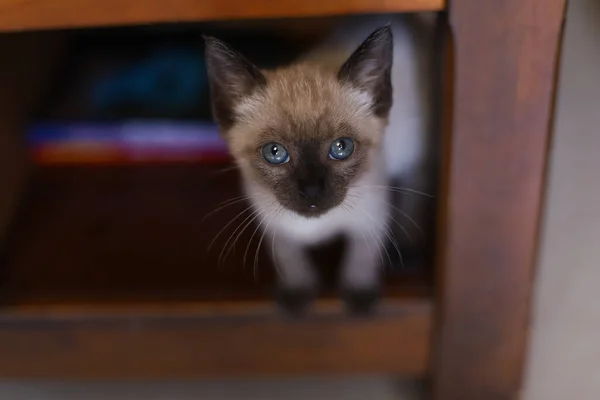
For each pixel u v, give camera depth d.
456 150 0.60
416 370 0.67
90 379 0.69
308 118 0.64
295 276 0.66
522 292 0.64
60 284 0.67
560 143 0.83
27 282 0.67
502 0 0.57
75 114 0.78
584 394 0.68
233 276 0.67
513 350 0.65
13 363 0.67
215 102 0.65
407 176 0.70
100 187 0.74
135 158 0.76
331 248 0.68
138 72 0.81
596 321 0.71
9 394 0.70
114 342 0.66
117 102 0.79
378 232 0.66
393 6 0.58
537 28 0.58
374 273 0.66
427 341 0.66
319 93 0.64
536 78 0.59
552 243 0.76
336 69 0.66
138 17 0.58
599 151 0.82
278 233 0.66
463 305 0.64
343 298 0.65
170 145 0.76
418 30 0.69
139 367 0.67
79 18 0.58
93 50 0.84
